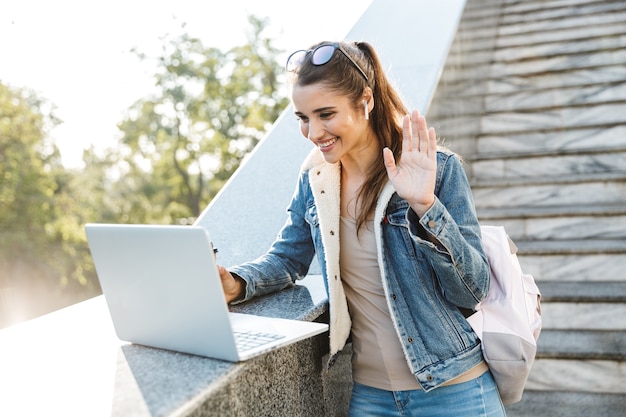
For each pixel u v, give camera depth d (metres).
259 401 1.42
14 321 28.62
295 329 1.47
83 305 1.95
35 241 28.00
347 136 1.51
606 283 3.27
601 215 3.63
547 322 3.12
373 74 1.57
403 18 3.67
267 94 29.25
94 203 29.95
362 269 1.61
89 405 1.15
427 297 1.53
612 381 2.76
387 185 1.52
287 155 2.71
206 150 29.95
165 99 29.50
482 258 1.46
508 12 6.40
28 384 1.30
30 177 26.78
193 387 1.19
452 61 3.77
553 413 2.67
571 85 4.99
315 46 1.53
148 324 1.43
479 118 4.99
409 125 1.41
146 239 1.32
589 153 4.26
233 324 1.54
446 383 1.55
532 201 4.08
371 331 1.62
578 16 5.91
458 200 1.48
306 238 1.84
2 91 25.11
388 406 1.63
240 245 2.28
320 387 1.80
